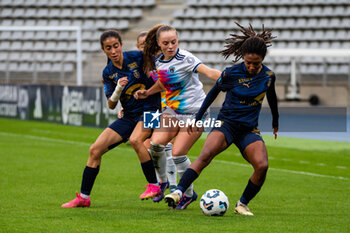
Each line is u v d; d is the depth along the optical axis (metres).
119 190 25.64
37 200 22.55
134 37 90.00
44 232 16.33
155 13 94.94
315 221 18.36
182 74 20.11
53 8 99.31
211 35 88.94
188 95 20.56
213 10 91.38
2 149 41.59
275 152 42.12
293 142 48.69
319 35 84.94
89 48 91.75
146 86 21.30
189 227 17.00
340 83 80.50
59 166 33.31
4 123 61.84
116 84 21.28
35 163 34.50
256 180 18.72
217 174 31.17
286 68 83.44
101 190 25.58
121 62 20.81
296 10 87.38
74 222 17.77
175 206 20.11
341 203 22.72
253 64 17.55
